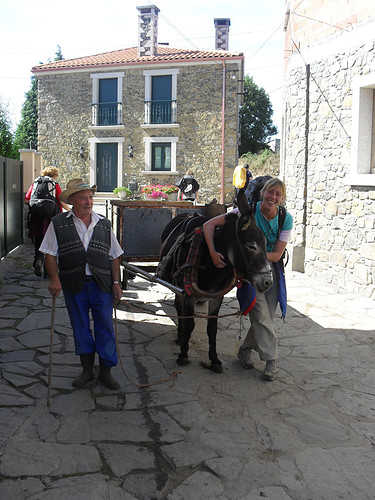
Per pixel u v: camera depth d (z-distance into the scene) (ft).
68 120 83.87
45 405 12.21
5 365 14.69
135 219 17.95
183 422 11.55
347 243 26.84
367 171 25.96
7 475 9.27
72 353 15.83
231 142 77.00
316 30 29.12
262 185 14.40
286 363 15.61
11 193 34.37
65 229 12.50
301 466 9.84
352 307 22.88
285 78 35.50
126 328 18.75
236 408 12.37
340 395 13.32
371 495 8.99
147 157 80.79
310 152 30.14
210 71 76.38
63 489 8.89
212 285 13.23
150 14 80.64
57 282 12.75
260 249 11.47
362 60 25.40
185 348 15.02
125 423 11.41
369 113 25.71
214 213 15.08
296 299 24.36
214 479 9.34
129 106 80.64
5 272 28.17
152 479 9.30
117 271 13.21
